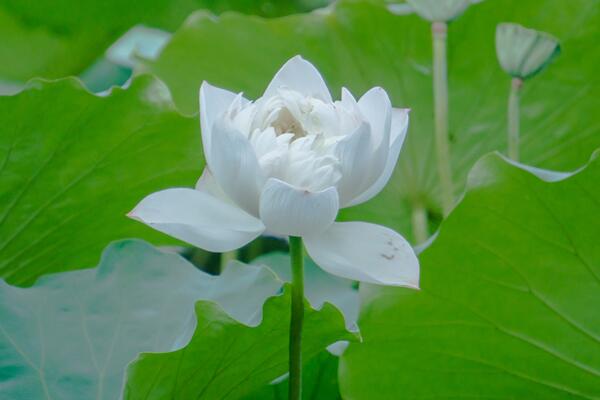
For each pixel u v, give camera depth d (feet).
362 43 8.91
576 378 7.38
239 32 8.91
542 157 8.84
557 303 7.25
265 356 6.73
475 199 7.11
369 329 7.36
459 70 8.83
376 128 6.38
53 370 7.06
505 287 7.25
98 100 7.38
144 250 7.52
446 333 7.36
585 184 6.99
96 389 7.04
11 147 7.41
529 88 8.71
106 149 7.54
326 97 6.52
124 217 7.82
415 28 8.79
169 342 7.18
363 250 6.35
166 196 6.37
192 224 6.31
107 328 7.25
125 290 7.39
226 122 6.23
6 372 7.01
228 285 7.34
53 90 7.30
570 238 7.11
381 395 7.48
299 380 6.47
